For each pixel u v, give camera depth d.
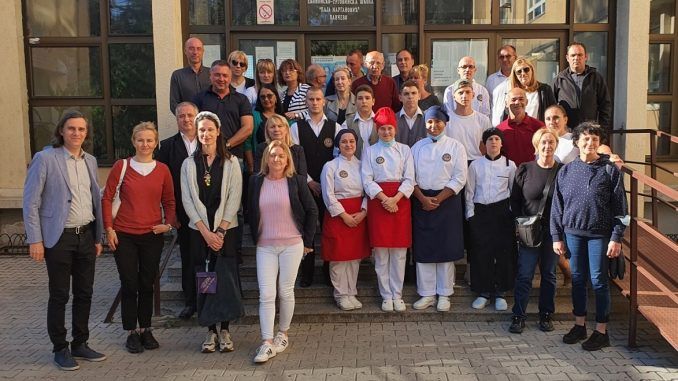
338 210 5.05
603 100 5.95
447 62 7.98
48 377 4.15
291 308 4.55
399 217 5.11
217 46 7.87
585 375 4.07
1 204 7.90
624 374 4.07
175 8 7.49
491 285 5.21
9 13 7.89
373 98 5.63
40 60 8.21
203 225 4.39
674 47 8.05
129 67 8.18
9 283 6.68
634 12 7.47
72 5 8.15
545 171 4.78
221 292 4.40
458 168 5.12
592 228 4.41
